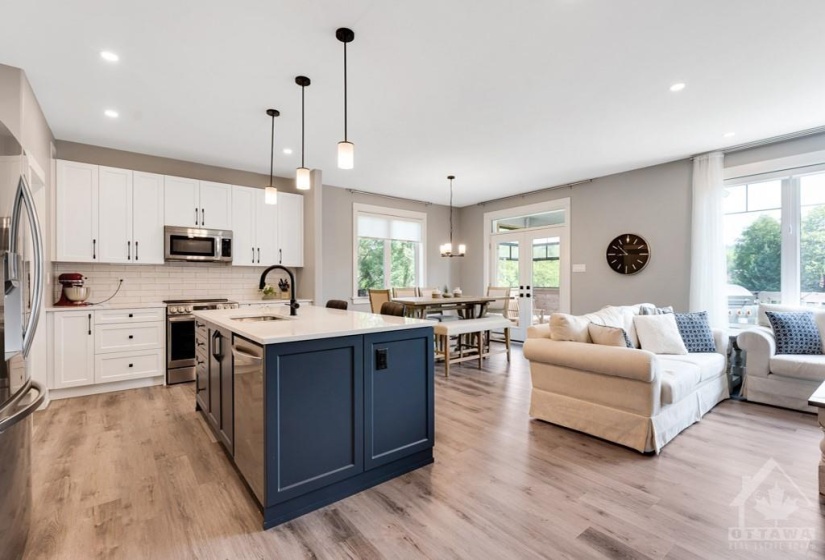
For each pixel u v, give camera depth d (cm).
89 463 236
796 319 354
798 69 272
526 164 494
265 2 206
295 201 540
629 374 251
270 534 173
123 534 172
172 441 268
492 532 174
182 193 449
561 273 602
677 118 354
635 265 512
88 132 380
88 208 392
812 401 201
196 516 185
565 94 309
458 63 265
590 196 565
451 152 447
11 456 147
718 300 434
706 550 161
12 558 148
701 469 229
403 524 180
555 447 261
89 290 399
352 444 206
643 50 250
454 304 511
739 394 372
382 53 253
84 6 207
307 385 190
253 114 343
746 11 213
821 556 157
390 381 222
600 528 175
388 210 670
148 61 261
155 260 430
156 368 407
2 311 148
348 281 621
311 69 271
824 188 388
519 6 209
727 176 441
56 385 355
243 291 515
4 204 150
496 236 709
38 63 262
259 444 183
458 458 247
